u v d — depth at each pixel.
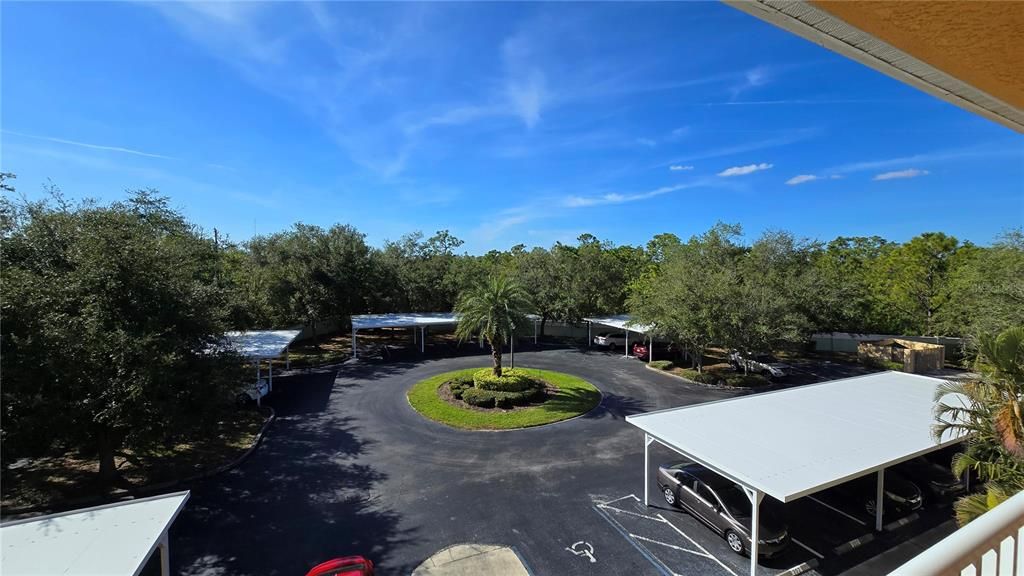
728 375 26.78
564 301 36.81
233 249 36.00
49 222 14.62
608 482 14.03
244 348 24.19
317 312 34.22
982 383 11.84
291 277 33.41
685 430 12.60
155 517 8.93
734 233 34.78
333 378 26.55
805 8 1.24
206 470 14.80
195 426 13.87
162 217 24.12
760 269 33.56
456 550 10.79
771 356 31.42
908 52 1.47
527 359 32.06
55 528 8.55
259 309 32.22
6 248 13.88
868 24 1.30
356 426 18.89
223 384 14.49
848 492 12.62
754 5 1.27
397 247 43.22
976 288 25.31
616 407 21.38
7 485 13.84
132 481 14.10
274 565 10.30
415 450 16.50
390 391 23.81
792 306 29.44
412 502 12.90
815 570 10.16
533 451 16.39
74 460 15.59
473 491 13.51
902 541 11.14
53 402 11.78
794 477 10.07
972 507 10.26
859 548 10.89
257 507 12.66
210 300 16.23
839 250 54.25
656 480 14.12
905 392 16.11
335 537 11.30
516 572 10.04
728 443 11.78
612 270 38.44
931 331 34.91
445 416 19.89
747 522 10.71
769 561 10.38
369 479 14.30
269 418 19.67
